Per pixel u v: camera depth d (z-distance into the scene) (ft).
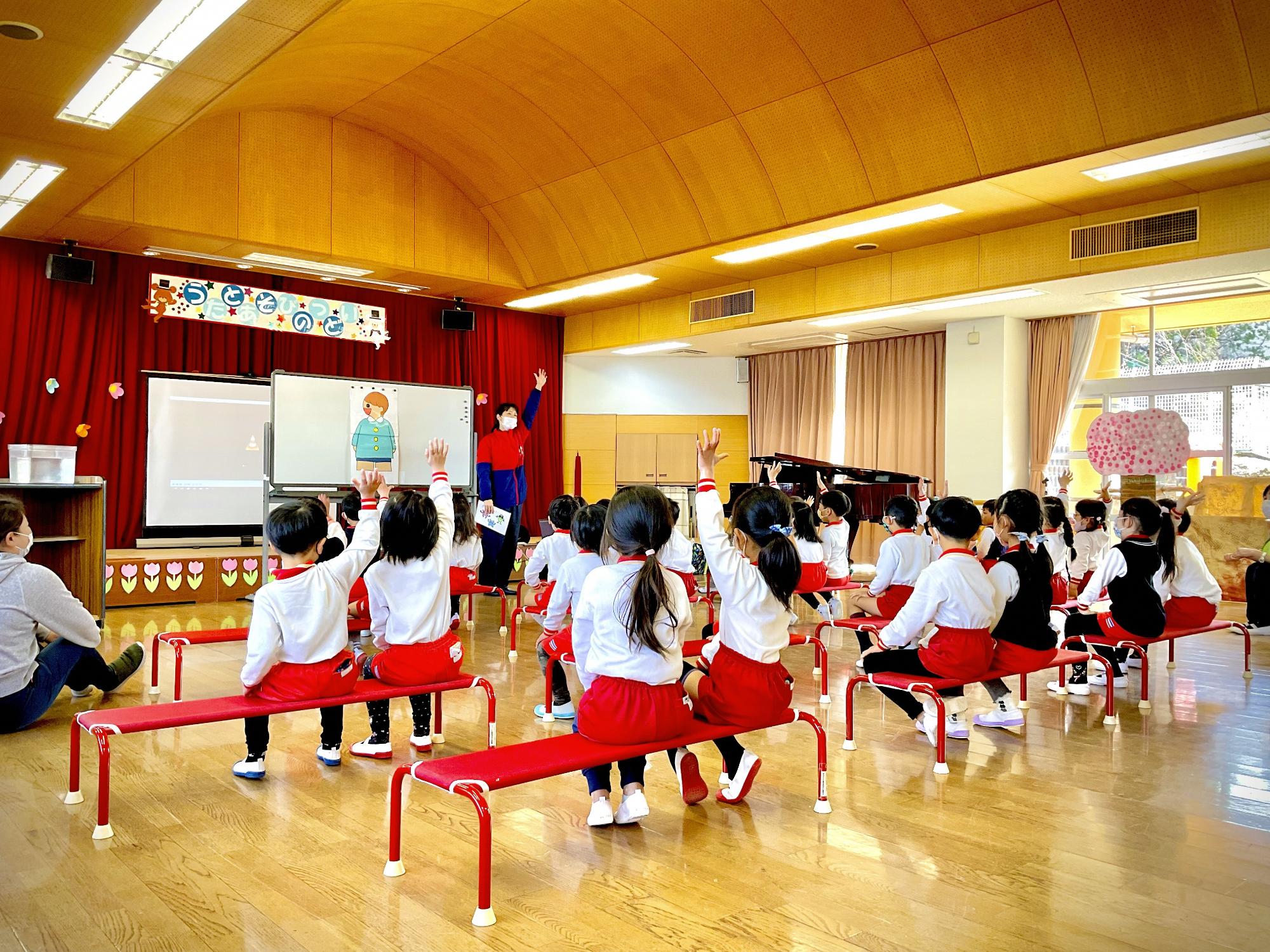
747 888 7.90
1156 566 14.40
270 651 9.99
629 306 34.88
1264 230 20.17
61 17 13.15
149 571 24.34
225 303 28.68
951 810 9.88
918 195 20.68
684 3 18.48
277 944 6.85
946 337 31.12
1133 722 13.71
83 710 13.96
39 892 7.71
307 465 23.84
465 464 26.63
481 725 13.24
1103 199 21.63
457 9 18.95
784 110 20.85
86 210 22.52
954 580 11.74
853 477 27.43
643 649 8.56
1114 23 16.07
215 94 16.01
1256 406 27.30
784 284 29.66
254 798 10.13
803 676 16.96
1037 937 7.04
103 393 26.48
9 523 12.19
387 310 32.58
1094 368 30.63
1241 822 9.57
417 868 8.29
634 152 24.27
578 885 7.95
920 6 17.12
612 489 38.47
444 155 27.86
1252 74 15.57
